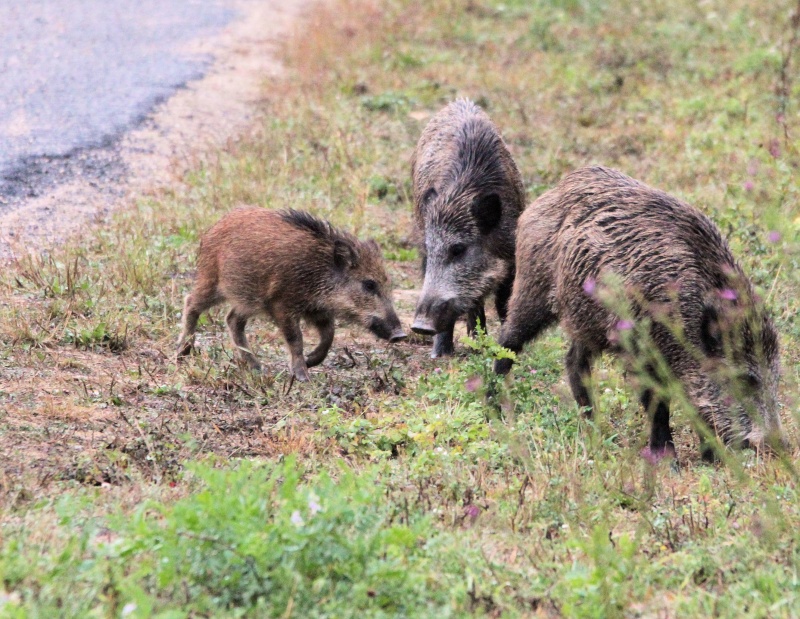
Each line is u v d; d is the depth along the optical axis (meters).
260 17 48.31
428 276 21.20
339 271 19.80
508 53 43.25
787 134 31.16
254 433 16.38
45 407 16.06
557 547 12.66
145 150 30.48
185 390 17.75
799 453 15.84
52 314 19.94
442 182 21.84
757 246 24.27
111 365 18.48
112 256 23.05
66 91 34.44
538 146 33.06
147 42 41.62
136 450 14.93
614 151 32.78
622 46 43.47
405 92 37.19
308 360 20.27
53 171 28.00
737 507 14.08
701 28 46.25
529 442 16.19
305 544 10.84
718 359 15.44
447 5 50.19
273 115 34.53
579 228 17.09
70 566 10.84
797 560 12.15
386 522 12.62
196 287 20.25
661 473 15.55
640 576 11.82
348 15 48.44
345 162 30.56
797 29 42.47
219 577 10.73
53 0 46.25
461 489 14.20
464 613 10.80
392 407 17.86
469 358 19.80
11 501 12.81
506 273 21.59
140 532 10.80
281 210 20.28
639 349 15.83
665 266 15.84
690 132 33.94
